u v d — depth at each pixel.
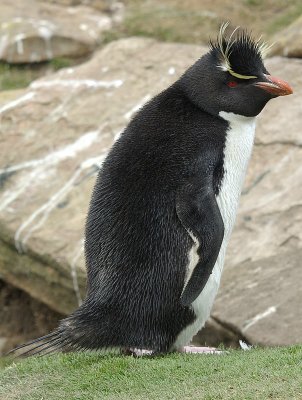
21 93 27.77
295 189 22.48
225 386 12.89
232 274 20.64
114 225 14.66
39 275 23.23
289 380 12.76
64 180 24.53
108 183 14.85
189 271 14.49
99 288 14.74
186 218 14.11
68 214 23.52
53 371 14.65
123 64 27.83
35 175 24.91
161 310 14.65
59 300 23.03
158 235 14.44
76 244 22.56
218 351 15.63
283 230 21.45
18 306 25.11
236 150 14.76
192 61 27.31
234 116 14.75
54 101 27.02
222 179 14.63
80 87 27.31
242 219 22.09
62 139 25.69
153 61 27.67
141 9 33.41
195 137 14.57
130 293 14.58
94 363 14.62
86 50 31.62
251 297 19.89
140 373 13.88
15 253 23.69
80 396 13.56
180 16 32.62
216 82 14.70
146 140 14.70
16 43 31.20
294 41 27.16
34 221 23.55
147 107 15.12
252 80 14.67
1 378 14.77
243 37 15.07
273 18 32.28
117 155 14.92
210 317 19.77
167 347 14.93
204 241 14.06
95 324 14.58
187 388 13.07
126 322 14.62
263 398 12.31
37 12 33.28
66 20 32.84
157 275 14.50
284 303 19.53
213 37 31.33
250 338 18.92
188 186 14.26
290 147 23.70
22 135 26.11
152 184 14.48
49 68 31.31
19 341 24.55
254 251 21.16
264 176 23.23
